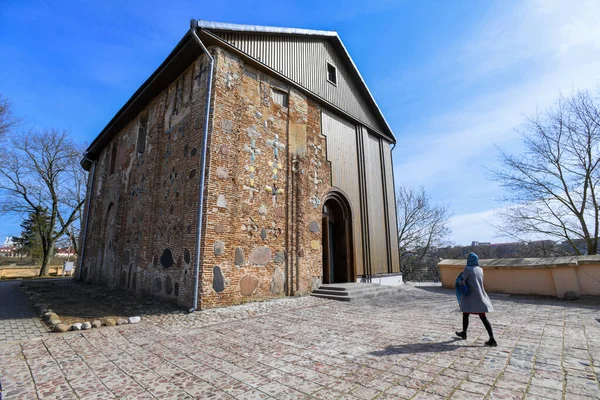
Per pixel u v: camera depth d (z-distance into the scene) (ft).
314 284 38.70
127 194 47.44
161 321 22.99
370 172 54.90
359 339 17.92
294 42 42.98
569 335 18.31
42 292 42.16
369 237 49.93
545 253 65.16
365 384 11.68
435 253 102.32
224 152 30.83
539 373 12.35
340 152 48.32
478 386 11.25
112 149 59.16
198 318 23.77
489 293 42.14
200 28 30.76
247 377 12.59
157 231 36.22
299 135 40.50
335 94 49.37
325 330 20.20
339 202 46.85
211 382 12.16
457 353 15.03
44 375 13.00
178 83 38.24
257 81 36.58
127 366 14.01
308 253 38.45
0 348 16.57
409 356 14.71
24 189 90.53
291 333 19.48
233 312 25.86
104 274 51.31
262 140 35.65
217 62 31.99
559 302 33.78
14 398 10.89
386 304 31.89
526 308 29.53
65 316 25.20
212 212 28.86
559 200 55.83
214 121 30.50
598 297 34.04
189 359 14.83
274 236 34.91
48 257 94.58
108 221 54.70
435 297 38.29
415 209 99.35
